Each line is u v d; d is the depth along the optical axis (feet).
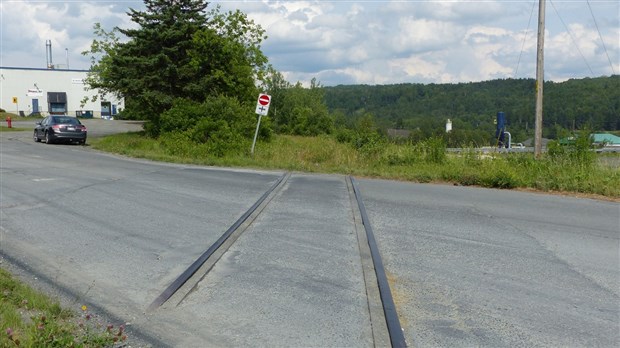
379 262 22.15
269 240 25.88
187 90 100.01
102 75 105.70
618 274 21.66
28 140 106.42
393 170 59.16
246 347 14.65
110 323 16.05
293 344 14.83
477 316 16.98
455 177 52.19
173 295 18.44
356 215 32.40
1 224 28.48
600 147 59.67
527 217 33.40
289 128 239.91
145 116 102.99
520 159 56.24
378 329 15.79
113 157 73.05
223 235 26.40
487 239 27.07
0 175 48.08
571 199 42.04
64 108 264.11
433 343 14.97
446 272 21.42
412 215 33.04
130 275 20.57
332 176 55.52
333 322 16.31
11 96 252.01
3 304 16.05
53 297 17.99
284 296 18.45
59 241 25.27
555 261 23.34
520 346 14.88
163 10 99.86
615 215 34.88
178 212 32.53
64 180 45.60
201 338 15.20
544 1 61.26
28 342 13.24
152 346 14.61
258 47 114.11
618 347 14.90
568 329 16.10
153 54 99.19
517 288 19.71
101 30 114.01
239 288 19.22
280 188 43.88
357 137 72.84
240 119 86.07
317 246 24.91
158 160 70.13
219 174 53.67
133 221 29.78
